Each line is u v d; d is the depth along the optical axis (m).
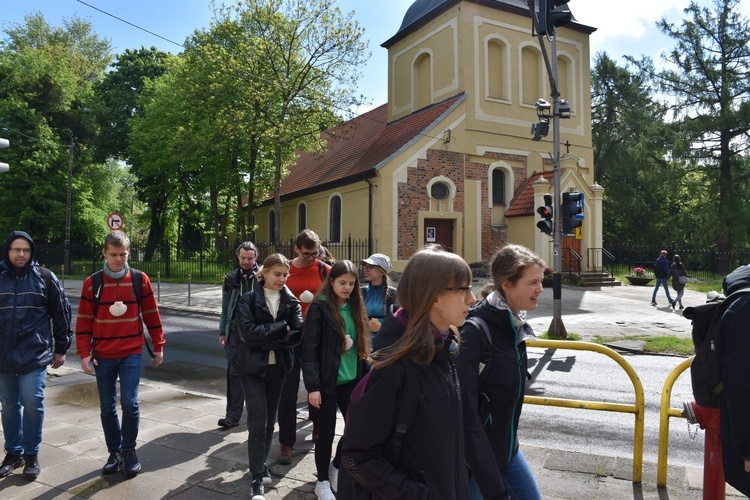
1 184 35.44
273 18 22.19
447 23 24.33
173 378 8.43
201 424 5.77
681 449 5.37
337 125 24.52
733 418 2.69
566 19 10.83
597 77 38.31
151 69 38.12
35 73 38.50
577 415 6.53
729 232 32.00
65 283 27.11
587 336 12.23
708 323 3.07
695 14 32.47
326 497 3.87
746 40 31.41
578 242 24.27
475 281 21.28
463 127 23.31
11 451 4.46
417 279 1.96
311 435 5.50
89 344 4.46
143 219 42.31
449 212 22.97
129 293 4.52
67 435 5.43
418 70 26.58
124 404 4.43
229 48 24.45
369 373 2.02
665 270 17.84
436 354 1.97
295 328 4.27
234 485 4.23
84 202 38.78
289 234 30.53
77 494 4.07
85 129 39.03
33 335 4.46
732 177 32.25
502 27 24.34
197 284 24.84
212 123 25.59
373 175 22.09
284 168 30.19
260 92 22.56
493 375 2.52
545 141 25.22
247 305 4.21
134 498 4.01
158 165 31.45
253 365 4.09
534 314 15.92
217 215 32.06
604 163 37.50
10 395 4.45
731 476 2.88
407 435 1.90
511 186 24.33
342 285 4.21
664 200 39.09
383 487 1.85
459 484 1.95
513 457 2.74
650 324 14.04
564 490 4.13
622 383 8.16
